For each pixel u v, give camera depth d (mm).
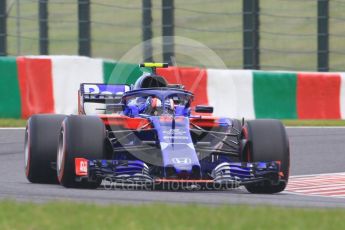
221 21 90312
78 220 20578
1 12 61031
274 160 31328
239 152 32562
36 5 97688
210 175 31031
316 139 52500
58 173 31625
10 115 56406
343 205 28203
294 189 34562
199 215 21391
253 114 60406
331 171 41031
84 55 62406
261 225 20125
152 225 19922
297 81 61562
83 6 62250
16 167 40312
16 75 56594
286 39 90875
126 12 91812
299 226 20188
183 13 92812
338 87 62312
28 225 20031
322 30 64688
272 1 99938
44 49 62031
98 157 30203
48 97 57500
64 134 30438
